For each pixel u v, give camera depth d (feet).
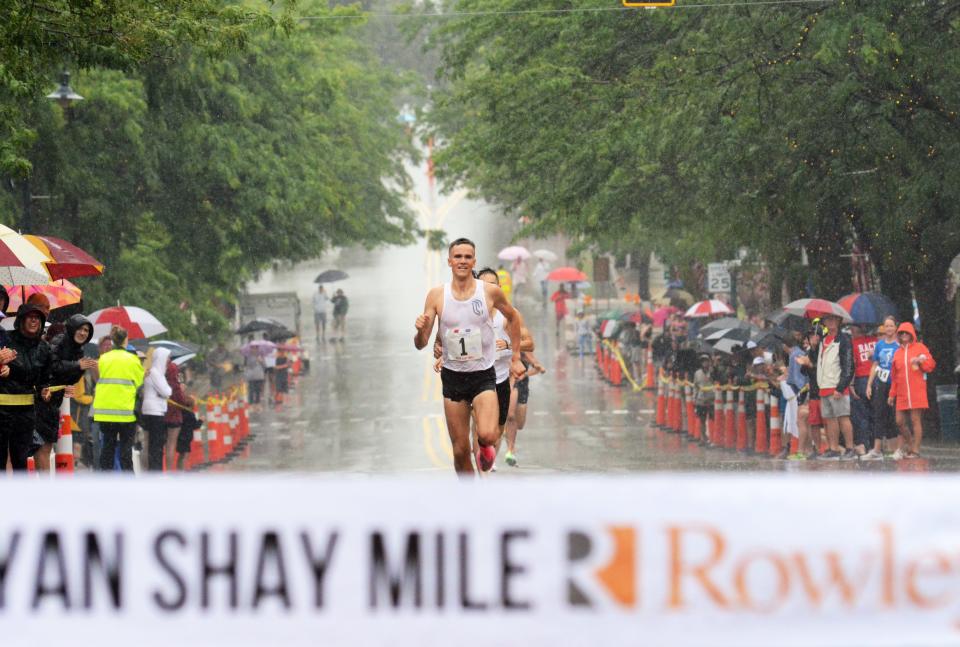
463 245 100.22
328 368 449.06
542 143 269.44
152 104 302.04
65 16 161.99
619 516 45.39
